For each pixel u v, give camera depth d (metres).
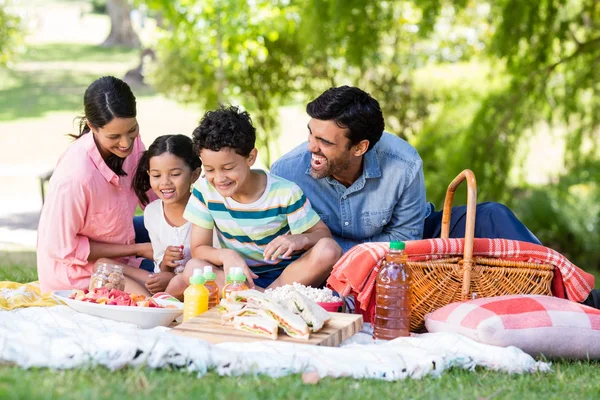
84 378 2.44
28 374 2.47
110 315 3.39
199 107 10.15
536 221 9.36
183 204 4.16
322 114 3.64
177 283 3.84
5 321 3.12
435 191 7.57
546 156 9.55
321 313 3.17
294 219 3.80
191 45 9.27
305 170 4.04
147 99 19.89
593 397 2.65
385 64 9.19
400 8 8.16
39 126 17.22
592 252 9.27
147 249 4.24
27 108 18.61
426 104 9.06
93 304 3.38
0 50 14.88
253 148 3.66
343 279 3.51
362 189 3.98
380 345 3.08
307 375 2.61
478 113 7.61
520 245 3.52
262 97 9.50
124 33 26.11
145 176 4.20
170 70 9.59
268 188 3.79
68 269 4.02
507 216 3.95
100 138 3.91
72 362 2.58
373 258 3.45
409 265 3.45
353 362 2.80
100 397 2.27
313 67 9.23
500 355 2.97
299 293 3.23
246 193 3.76
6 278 5.21
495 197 7.61
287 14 8.96
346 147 3.71
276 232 3.87
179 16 9.09
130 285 4.00
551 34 7.38
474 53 9.40
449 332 3.27
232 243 3.92
